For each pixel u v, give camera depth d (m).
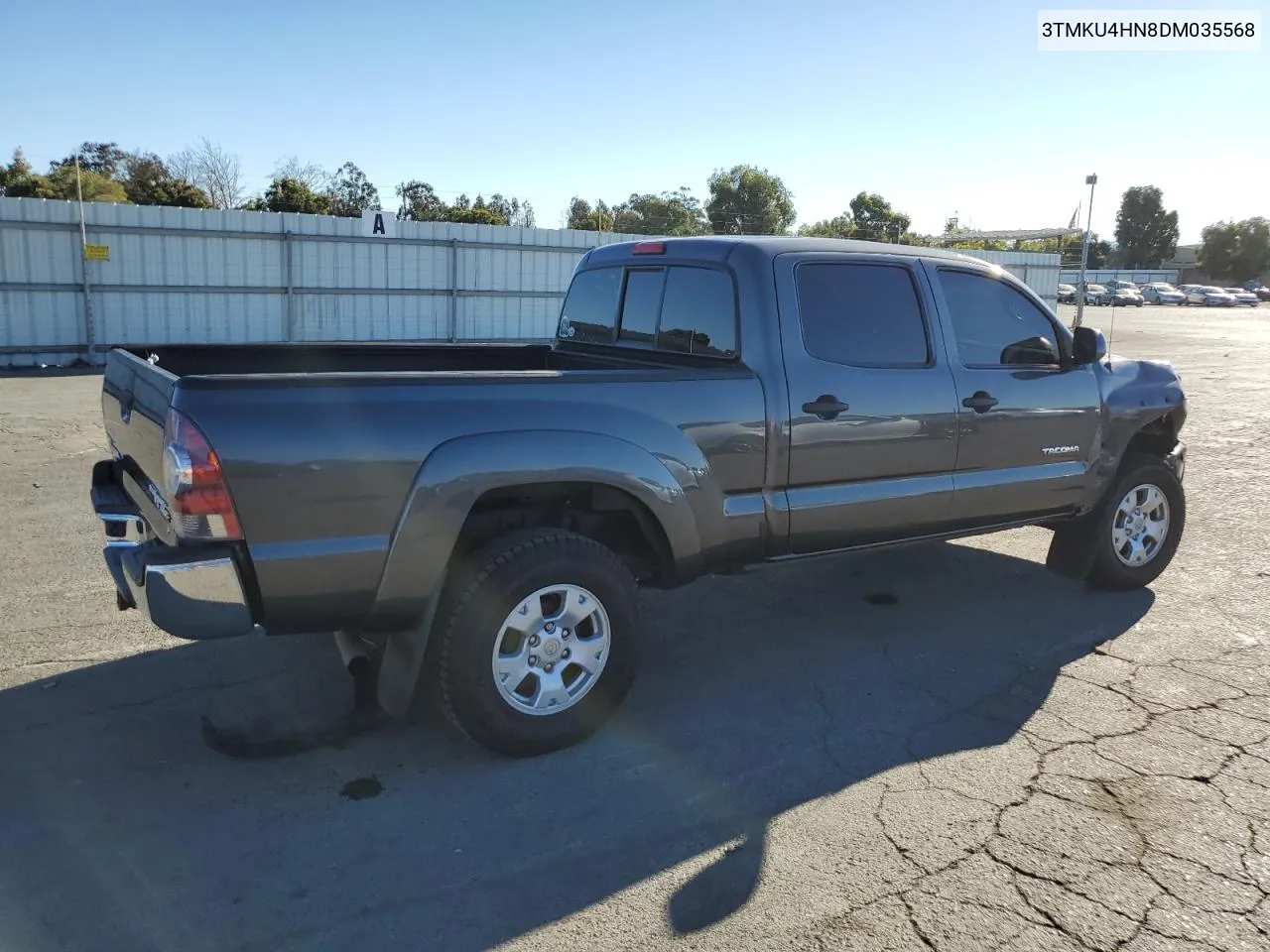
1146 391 5.56
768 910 2.77
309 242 21.50
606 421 3.68
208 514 3.04
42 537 6.43
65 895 2.80
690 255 4.54
